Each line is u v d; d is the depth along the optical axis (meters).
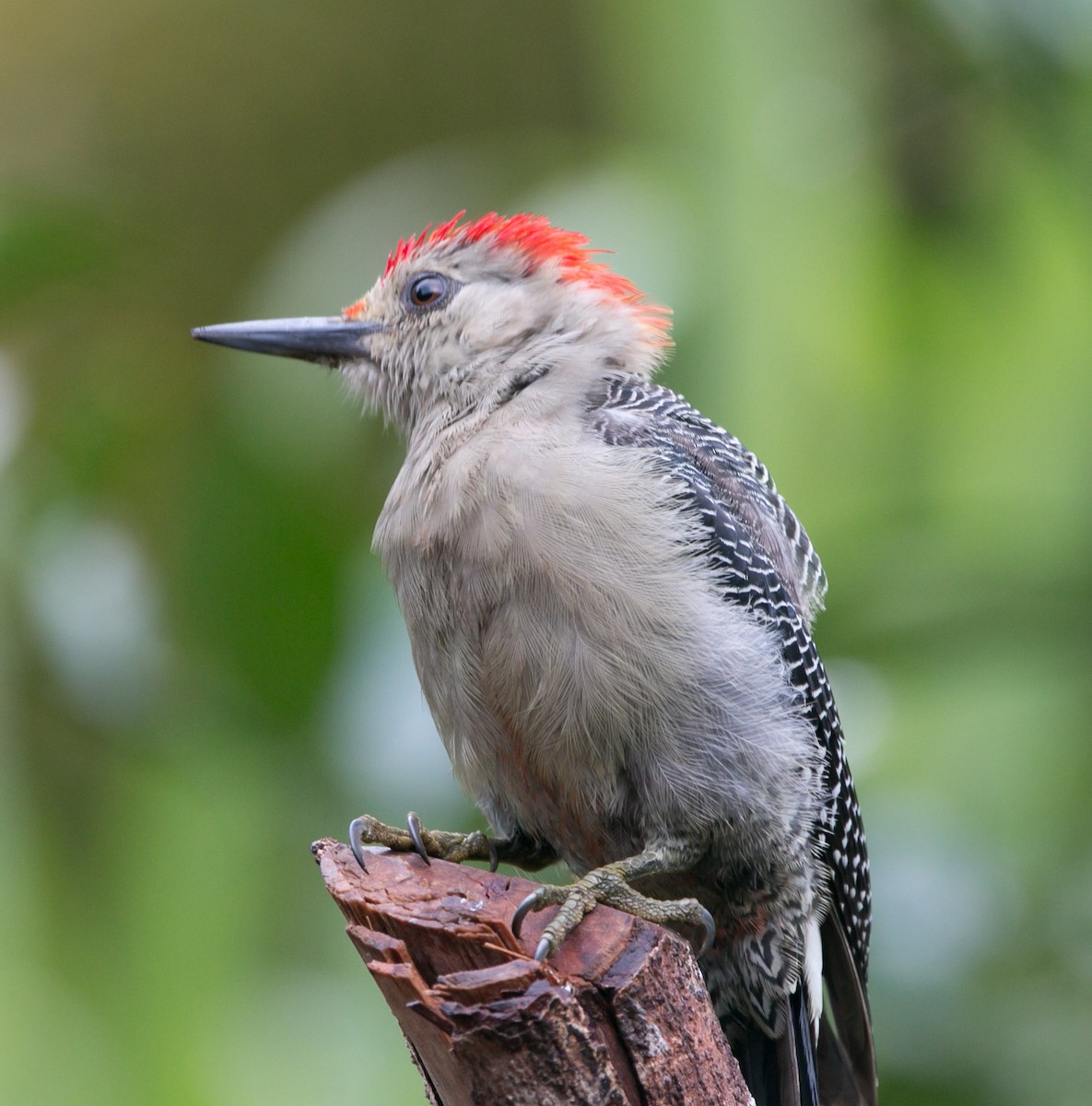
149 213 14.84
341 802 10.17
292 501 10.86
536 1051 5.88
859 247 11.90
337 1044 10.37
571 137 16.47
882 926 10.22
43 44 17.86
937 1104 9.80
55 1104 10.18
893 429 11.87
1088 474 11.64
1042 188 12.20
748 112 11.64
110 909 10.53
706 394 11.34
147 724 10.51
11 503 10.68
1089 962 10.11
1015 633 10.38
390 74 18.12
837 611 10.42
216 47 18.02
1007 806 10.85
